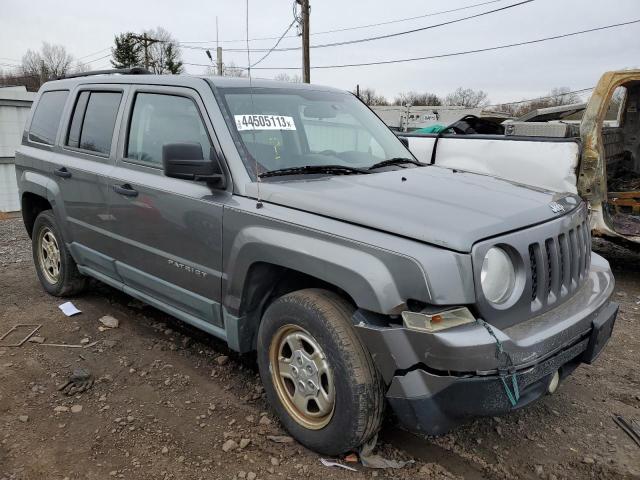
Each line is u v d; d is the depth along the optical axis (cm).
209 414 334
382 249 254
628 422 336
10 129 1576
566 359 279
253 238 304
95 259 452
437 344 238
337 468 286
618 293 595
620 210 721
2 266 663
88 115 462
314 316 277
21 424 322
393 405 259
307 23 2470
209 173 325
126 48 5891
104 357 411
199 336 450
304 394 294
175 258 364
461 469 289
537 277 275
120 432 315
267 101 374
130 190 392
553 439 318
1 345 431
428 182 333
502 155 654
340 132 402
